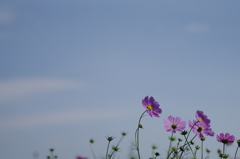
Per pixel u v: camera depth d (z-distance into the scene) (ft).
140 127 5.09
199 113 5.11
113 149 5.14
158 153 5.38
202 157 5.06
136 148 4.79
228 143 5.13
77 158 4.64
